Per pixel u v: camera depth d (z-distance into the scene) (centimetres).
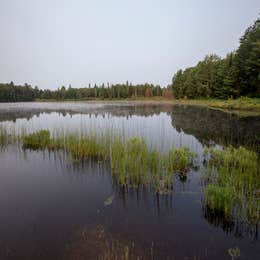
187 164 614
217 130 1232
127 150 645
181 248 293
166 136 1082
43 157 751
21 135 1033
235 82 3184
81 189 494
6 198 451
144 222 358
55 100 8194
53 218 372
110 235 322
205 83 4450
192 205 413
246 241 310
